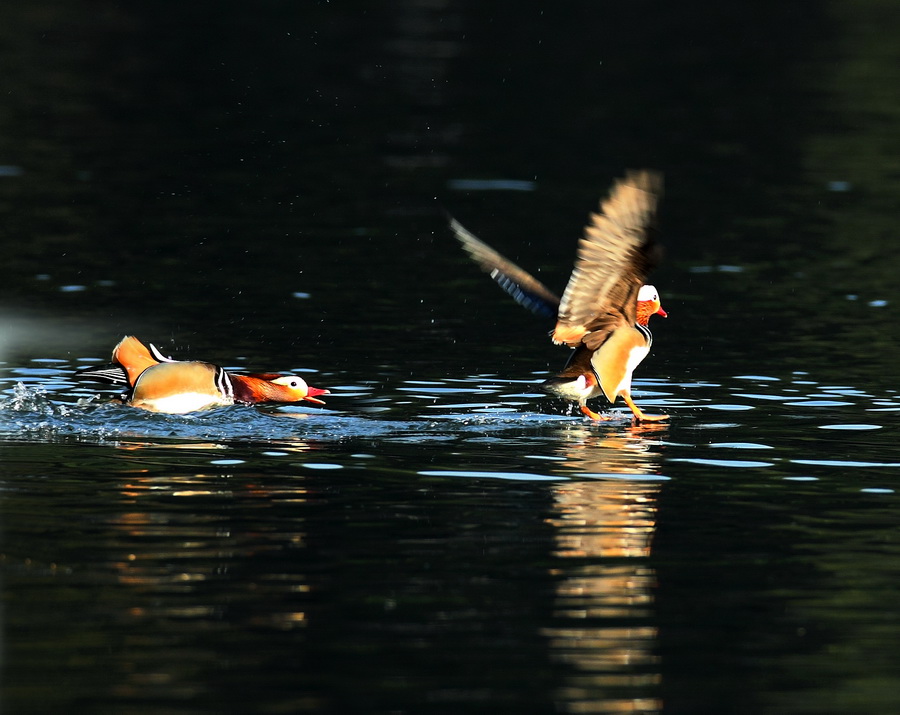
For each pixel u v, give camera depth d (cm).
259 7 5322
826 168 3106
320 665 894
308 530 1134
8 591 996
